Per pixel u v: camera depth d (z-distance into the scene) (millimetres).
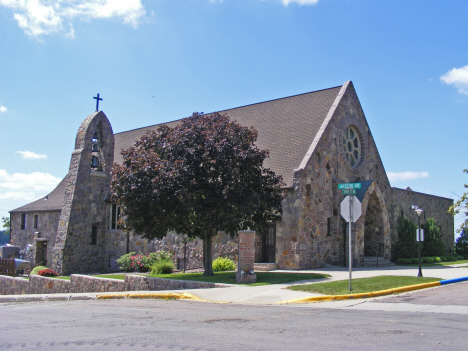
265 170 22578
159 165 20156
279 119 31484
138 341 8414
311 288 16500
